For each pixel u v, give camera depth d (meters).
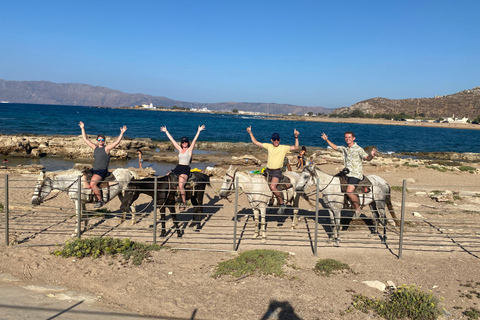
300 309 5.78
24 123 64.25
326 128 115.12
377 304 5.91
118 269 7.15
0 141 29.50
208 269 7.32
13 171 20.16
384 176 21.45
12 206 11.62
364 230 10.48
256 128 92.81
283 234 9.95
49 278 6.81
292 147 9.38
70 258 7.58
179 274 7.02
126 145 35.19
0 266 7.24
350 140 8.84
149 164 28.56
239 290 6.39
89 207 12.16
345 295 6.31
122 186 9.89
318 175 9.06
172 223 10.81
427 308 5.70
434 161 32.00
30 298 5.96
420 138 81.19
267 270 7.15
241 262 7.44
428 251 8.73
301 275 7.09
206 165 28.67
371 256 8.34
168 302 5.92
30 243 8.56
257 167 27.22
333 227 9.54
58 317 5.35
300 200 14.38
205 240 9.32
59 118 87.25
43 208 11.92
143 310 5.72
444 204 13.86
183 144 9.42
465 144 66.06
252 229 10.38
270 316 5.54
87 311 5.61
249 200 9.17
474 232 10.18
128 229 10.05
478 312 5.74
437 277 7.17
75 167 23.17
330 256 8.28
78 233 8.75
